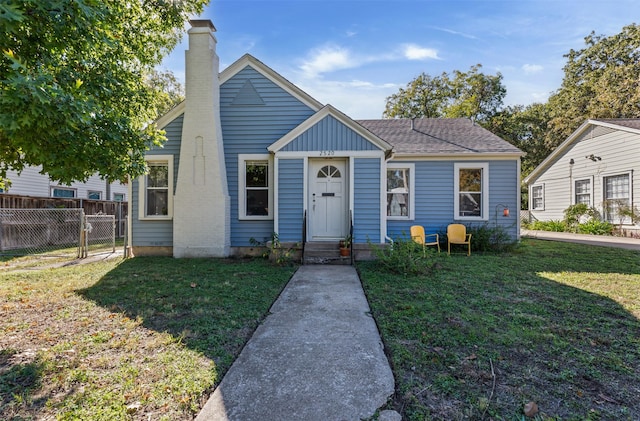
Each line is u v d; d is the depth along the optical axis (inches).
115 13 209.2
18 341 120.2
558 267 267.0
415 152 385.7
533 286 203.0
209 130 321.1
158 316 148.3
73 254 369.1
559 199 643.5
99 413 77.9
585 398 85.4
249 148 347.3
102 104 180.2
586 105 852.6
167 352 110.9
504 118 1033.5
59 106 122.6
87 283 212.8
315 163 327.6
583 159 579.8
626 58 835.4
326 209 326.0
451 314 149.8
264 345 118.5
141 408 80.3
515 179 382.6
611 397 86.1
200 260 304.8
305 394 86.6
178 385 90.0
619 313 151.9
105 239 533.3
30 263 304.2
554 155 647.8
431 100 1077.1
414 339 122.4
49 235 462.0
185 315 149.9
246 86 347.9
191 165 320.5
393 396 85.8
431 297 178.5
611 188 525.3
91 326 135.3
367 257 305.0
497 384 91.5
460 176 394.6
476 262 290.7
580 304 165.8
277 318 148.7
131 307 160.7
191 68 323.0
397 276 233.9
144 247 343.9
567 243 433.4
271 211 342.3
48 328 133.0
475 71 1048.8
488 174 385.7
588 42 913.5
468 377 95.0
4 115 112.3
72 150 145.9
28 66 133.7
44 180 566.9
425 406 81.1
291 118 346.0
